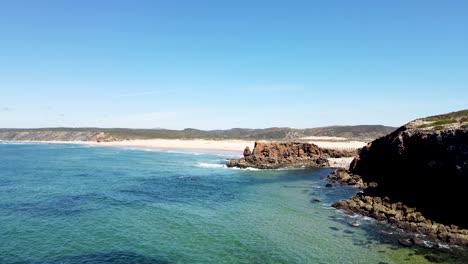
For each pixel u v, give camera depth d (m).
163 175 79.94
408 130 51.00
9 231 36.91
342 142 193.25
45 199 52.06
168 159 120.50
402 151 48.97
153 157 128.62
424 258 30.62
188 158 124.69
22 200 51.25
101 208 47.06
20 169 88.12
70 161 111.12
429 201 41.09
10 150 165.12
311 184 68.81
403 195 45.84
